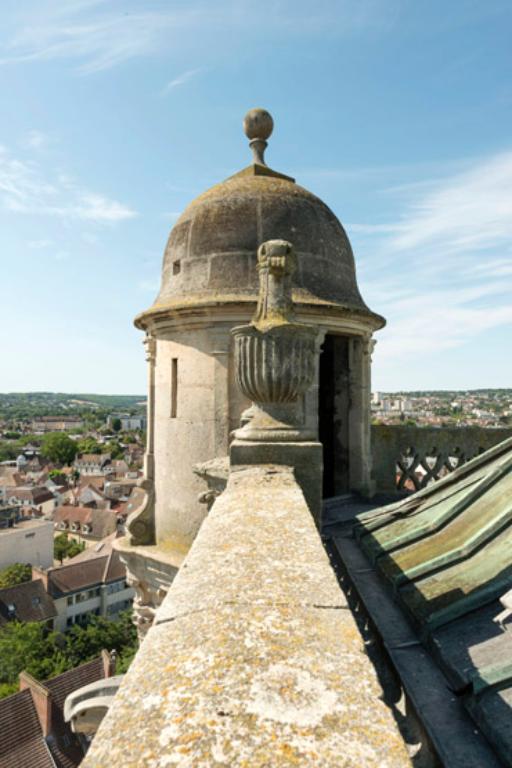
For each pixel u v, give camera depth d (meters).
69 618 56.88
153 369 8.52
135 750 1.08
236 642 1.51
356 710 1.21
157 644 1.54
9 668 40.44
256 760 1.04
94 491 102.12
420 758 2.00
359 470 8.38
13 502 104.19
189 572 2.07
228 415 7.11
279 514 2.82
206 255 7.42
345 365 8.80
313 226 7.62
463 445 8.72
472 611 2.72
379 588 3.46
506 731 1.85
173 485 7.65
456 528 3.82
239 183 7.88
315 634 1.56
